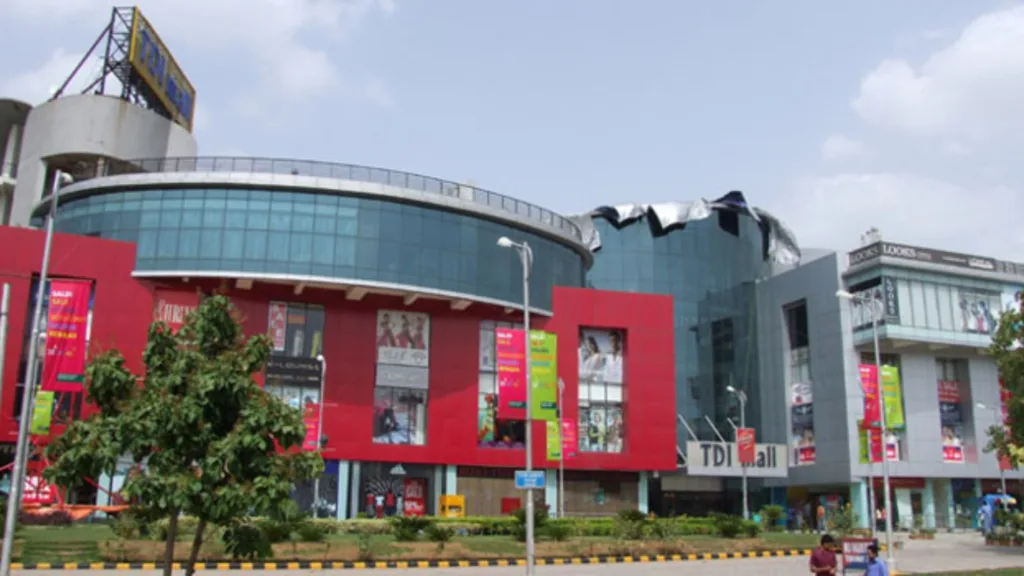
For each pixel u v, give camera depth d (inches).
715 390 3004.4
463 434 2087.8
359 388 2020.2
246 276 1903.3
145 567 1091.3
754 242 3253.0
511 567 1270.9
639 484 2272.4
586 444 2225.6
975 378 2694.4
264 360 579.5
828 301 2699.3
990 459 2647.6
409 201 2033.7
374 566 1222.9
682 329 3051.2
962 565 1341.0
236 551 561.3
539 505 2011.6
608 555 1390.3
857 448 2529.5
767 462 2549.2
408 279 2001.7
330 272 1936.5
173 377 542.3
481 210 2114.9
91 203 1996.8
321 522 1672.0
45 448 543.2
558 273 2306.8
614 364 2305.6
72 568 1073.5
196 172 1946.4
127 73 2379.4
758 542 1593.3
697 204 3127.5
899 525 2416.3
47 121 2315.5
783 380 2859.3
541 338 1266.0
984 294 2672.2
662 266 3115.2
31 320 1849.2
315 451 581.3
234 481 532.7
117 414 551.2
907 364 2640.3
